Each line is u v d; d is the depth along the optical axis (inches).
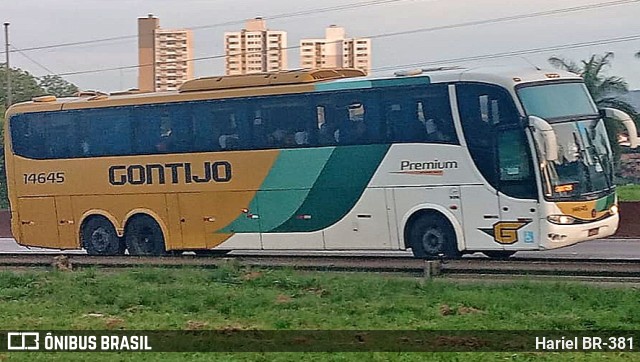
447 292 631.2
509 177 776.3
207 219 910.4
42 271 830.5
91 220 975.0
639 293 609.6
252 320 559.8
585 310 569.0
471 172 791.1
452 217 800.9
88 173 968.9
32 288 711.7
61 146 984.3
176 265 826.8
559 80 801.6
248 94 887.1
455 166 797.9
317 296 642.8
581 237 778.2
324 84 853.2
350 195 843.4
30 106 1003.9
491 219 785.6
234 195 895.7
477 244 793.6
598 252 978.1
